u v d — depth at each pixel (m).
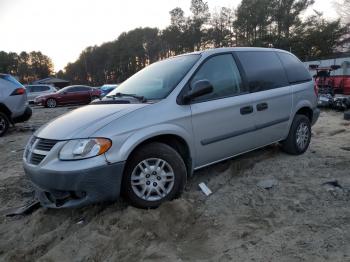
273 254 2.56
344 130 7.17
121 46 86.50
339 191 3.57
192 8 64.25
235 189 3.88
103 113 3.37
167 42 69.88
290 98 4.88
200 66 3.91
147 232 2.98
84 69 103.94
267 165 4.63
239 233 2.92
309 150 5.38
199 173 4.45
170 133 3.41
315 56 44.34
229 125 4.00
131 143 3.13
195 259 2.61
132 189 3.25
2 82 8.95
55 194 3.12
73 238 2.99
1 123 8.89
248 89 4.30
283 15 49.59
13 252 2.92
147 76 4.28
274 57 4.95
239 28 55.53
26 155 3.40
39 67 115.44
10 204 4.03
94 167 2.95
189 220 3.21
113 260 2.66
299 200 3.47
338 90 14.35
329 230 2.83
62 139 3.07
